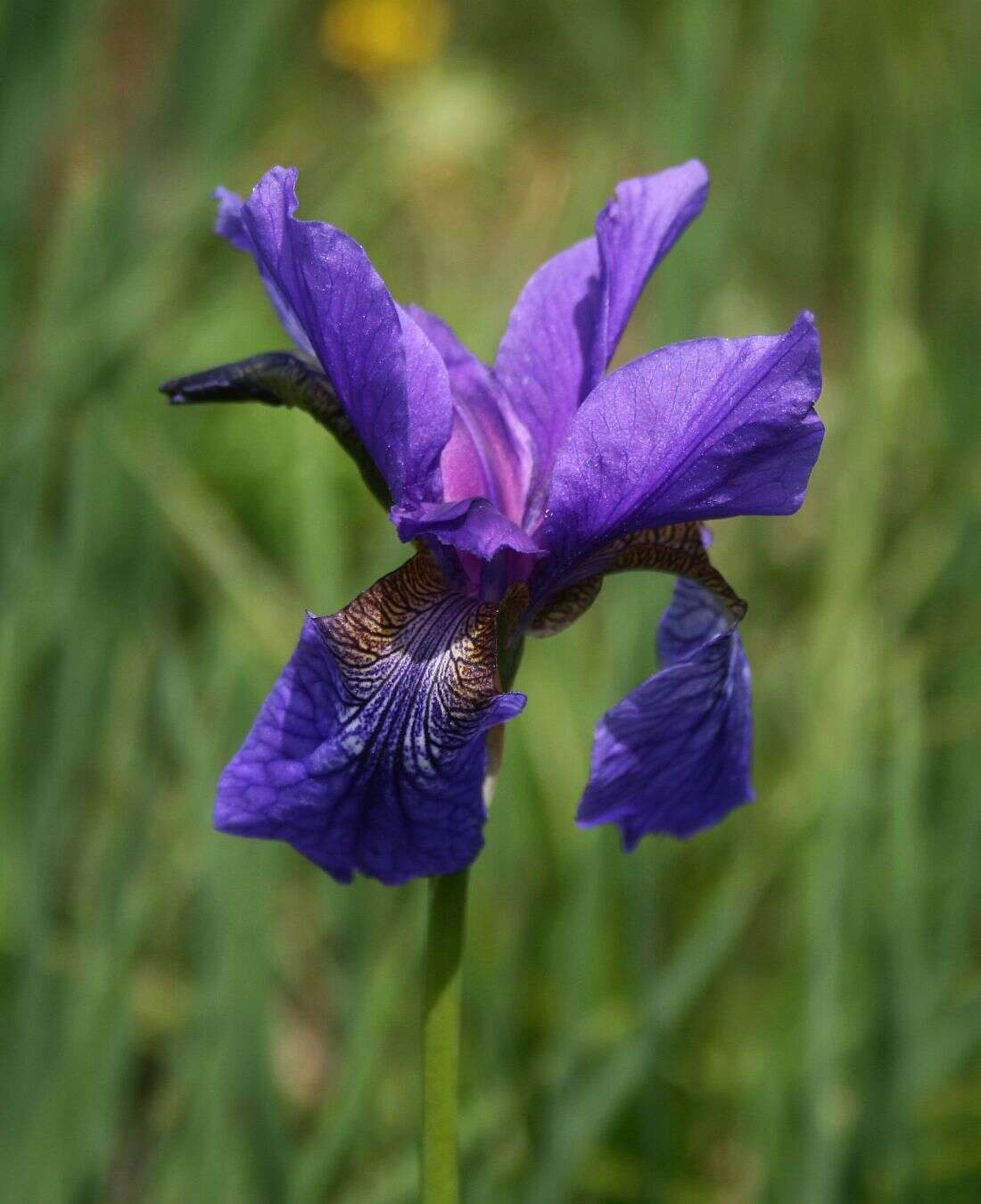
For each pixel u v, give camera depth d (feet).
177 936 1.63
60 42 2.23
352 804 1.11
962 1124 1.56
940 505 2.11
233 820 1.10
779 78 1.93
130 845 1.52
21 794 1.65
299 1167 1.48
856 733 1.60
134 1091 1.61
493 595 1.15
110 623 1.66
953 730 1.74
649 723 1.16
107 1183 1.54
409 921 1.56
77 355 1.96
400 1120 1.54
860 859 1.55
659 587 1.62
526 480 1.21
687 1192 1.56
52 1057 1.47
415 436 1.14
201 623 1.96
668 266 1.79
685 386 1.13
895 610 1.96
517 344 1.22
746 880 1.58
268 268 1.16
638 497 1.15
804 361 1.11
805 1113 1.45
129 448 1.70
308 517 1.63
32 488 1.72
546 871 1.69
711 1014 1.65
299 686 1.11
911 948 1.50
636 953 1.52
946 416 2.18
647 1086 1.49
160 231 2.27
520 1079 1.57
